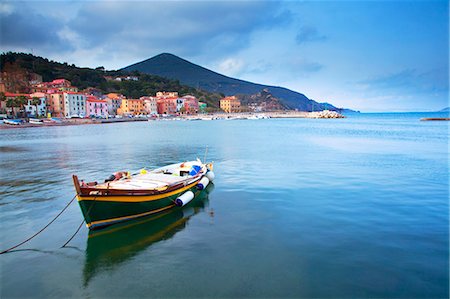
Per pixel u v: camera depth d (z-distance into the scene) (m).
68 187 22.97
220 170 28.98
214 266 11.38
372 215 16.30
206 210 17.44
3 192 21.52
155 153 41.62
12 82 163.12
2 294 10.09
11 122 108.06
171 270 11.22
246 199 19.42
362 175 26.25
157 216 16.59
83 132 83.94
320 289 9.95
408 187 22.11
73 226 15.34
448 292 9.73
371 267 11.13
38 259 12.25
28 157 38.97
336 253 12.16
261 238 13.60
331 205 18.05
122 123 140.62
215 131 85.38
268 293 9.80
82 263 11.91
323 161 33.78
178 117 183.12
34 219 16.27
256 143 53.03
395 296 9.59
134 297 9.84
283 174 26.84
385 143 52.47
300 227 14.74
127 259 12.09
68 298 9.88
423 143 52.47
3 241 13.76
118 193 14.82
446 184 22.98
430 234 13.84
